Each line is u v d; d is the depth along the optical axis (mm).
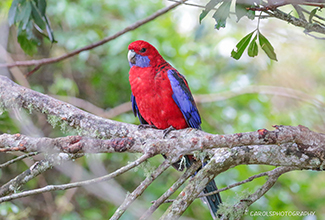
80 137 4121
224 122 11930
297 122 11367
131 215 9430
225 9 4570
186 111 6141
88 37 11562
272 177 4938
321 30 4609
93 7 12133
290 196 9828
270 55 4891
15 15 6621
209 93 11844
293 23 4645
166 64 6387
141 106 6316
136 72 6227
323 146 4453
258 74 12852
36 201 11219
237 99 12125
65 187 3756
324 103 11289
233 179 9398
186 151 4195
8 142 4031
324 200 9719
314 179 10469
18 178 4488
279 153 4648
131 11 11961
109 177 3777
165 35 11602
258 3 4586
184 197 4652
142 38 11227
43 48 11945
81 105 11805
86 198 11539
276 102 12445
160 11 7078
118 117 11898
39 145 3996
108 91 12656
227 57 12719
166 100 6078
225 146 4203
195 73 11625
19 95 5281
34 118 10836
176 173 10664
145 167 4695
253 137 4203
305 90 12477
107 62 11727
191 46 11945
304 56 12188
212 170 4750
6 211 8102
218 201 5805
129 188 11312
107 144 4168
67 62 12039
